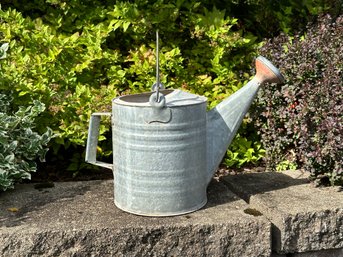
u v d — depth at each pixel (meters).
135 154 1.12
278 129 1.53
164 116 1.09
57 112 1.50
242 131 1.64
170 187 1.13
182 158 1.12
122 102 1.14
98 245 1.09
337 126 1.27
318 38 1.47
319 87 1.35
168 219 1.13
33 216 1.15
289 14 1.84
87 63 1.56
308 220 1.17
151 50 1.66
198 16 1.69
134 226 1.09
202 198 1.20
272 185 1.35
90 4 1.75
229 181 1.38
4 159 1.29
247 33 1.84
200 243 1.12
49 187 1.34
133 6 1.65
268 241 1.14
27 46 1.60
